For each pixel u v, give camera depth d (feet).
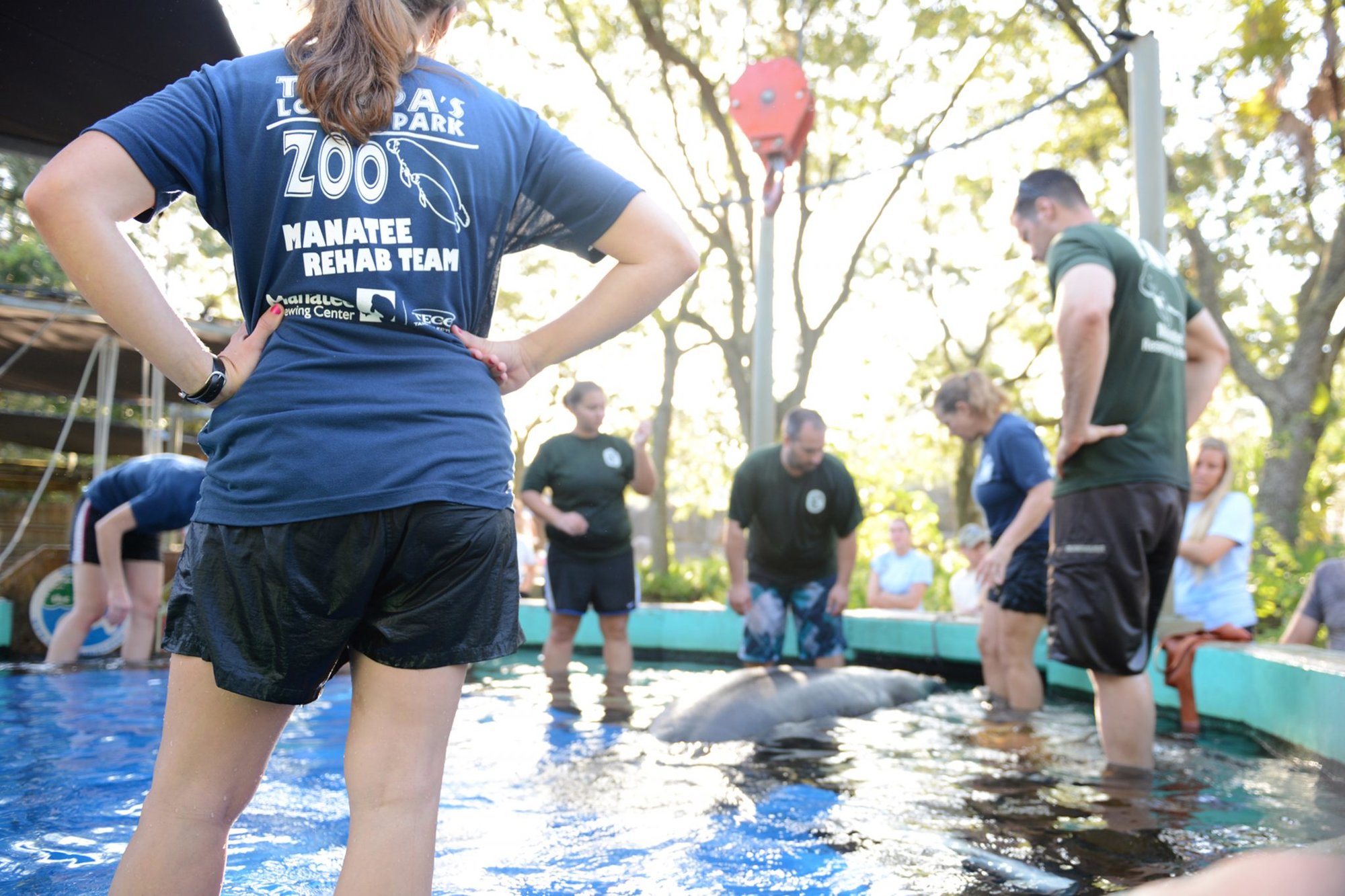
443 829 8.29
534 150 5.40
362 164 4.81
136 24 9.20
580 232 5.44
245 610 4.67
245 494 4.66
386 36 4.90
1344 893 1.41
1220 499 16.88
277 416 4.65
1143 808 9.29
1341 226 42.88
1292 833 8.38
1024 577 15.55
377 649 4.77
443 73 5.22
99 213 4.33
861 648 23.04
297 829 8.09
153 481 18.31
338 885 4.54
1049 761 11.51
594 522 19.94
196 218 46.78
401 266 4.82
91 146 4.40
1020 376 64.69
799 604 20.07
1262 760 11.64
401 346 4.81
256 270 4.90
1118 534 10.47
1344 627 15.66
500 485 4.97
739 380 55.16
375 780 4.67
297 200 4.76
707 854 7.71
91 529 19.06
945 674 21.24
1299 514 41.63
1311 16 22.40
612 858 7.55
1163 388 10.79
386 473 4.61
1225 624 15.79
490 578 4.89
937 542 40.09
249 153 4.77
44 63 9.70
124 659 19.24
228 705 4.81
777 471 19.58
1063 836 8.29
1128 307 10.65
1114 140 52.65
